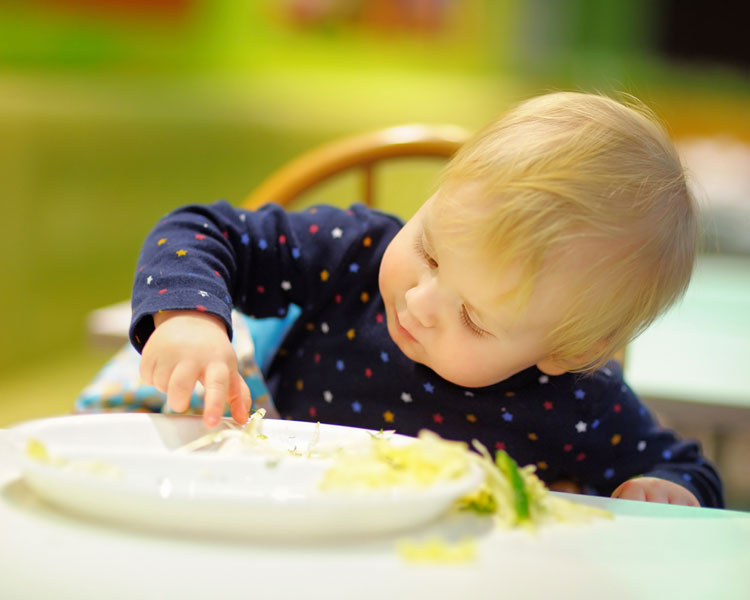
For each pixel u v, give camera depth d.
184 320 0.69
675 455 0.93
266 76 4.04
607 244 0.70
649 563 0.46
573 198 0.69
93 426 0.56
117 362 1.13
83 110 3.14
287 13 4.04
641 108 0.91
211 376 0.64
